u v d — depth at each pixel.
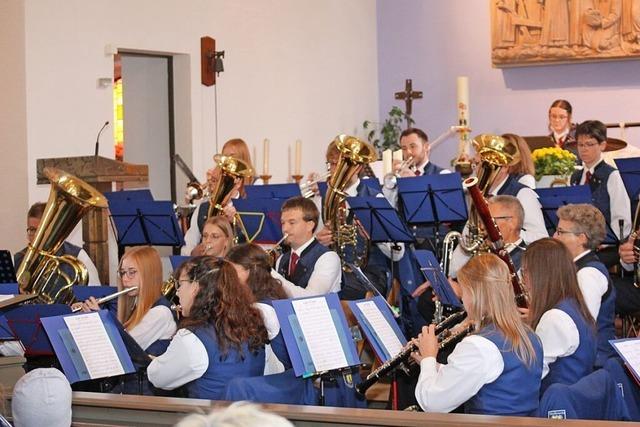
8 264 5.74
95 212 7.70
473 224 6.36
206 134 11.05
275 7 12.00
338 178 7.27
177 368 4.68
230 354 4.72
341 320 4.70
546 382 4.64
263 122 11.80
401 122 13.74
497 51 12.84
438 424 3.25
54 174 6.33
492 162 6.98
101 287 5.89
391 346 4.89
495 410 4.14
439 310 6.05
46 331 4.81
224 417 1.70
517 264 6.07
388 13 13.85
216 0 11.18
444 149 13.55
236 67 11.45
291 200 6.73
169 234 7.43
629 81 12.51
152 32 10.41
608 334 5.34
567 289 4.68
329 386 4.86
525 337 4.21
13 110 9.09
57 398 3.18
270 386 4.52
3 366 4.71
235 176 7.74
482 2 13.34
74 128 9.59
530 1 12.62
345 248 7.38
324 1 12.80
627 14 12.16
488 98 13.30
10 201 9.07
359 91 13.49
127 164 8.38
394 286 7.73
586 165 8.15
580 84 12.77
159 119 11.00
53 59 9.42
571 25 12.43
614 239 7.15
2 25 9.05
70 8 9.57
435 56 13.62
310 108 12.53
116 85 10.01
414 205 7.05
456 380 4.13
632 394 4.28
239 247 5.44
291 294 6.05
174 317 6.05
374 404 6.85
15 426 3.23
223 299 4.77
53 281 6.67
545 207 7.12
